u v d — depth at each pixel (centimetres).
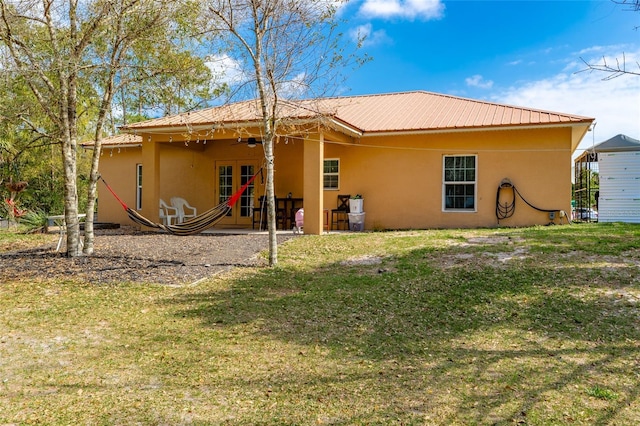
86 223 877
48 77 879
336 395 308
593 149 1298
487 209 1208
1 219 1653
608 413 275
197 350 397
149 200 1288
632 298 498
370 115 1405
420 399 299
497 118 1212
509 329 438
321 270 725
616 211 1283
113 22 798
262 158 1466
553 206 1152
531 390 308
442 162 1243
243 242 993
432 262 723
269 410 287
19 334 444
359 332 441
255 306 534
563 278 585
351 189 1326
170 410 288
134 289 625
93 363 369
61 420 274
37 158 2025
